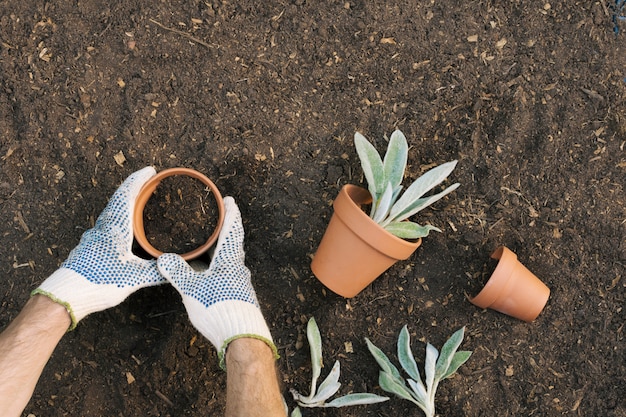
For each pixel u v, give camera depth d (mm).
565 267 889
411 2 887
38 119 861
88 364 863
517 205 885
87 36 866
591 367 889
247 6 879
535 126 885
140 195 829
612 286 891
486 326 889
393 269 886
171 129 875
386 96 885
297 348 887
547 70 888
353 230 780
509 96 883
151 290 874
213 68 875
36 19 863
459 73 884
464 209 885
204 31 875
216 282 806
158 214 876
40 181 864
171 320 873
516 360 890
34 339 750
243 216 882
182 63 874
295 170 882
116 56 869
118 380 865
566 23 885
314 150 883
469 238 882
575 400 889
